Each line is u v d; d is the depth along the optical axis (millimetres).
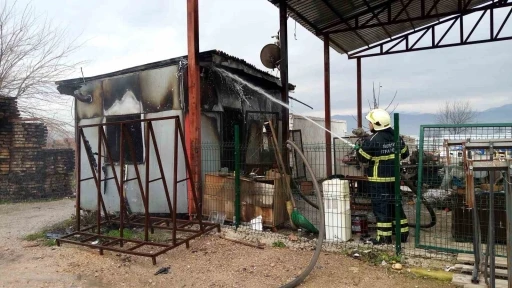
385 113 5020
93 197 7738
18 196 10516
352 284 3850
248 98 8156
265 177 6039
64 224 6836
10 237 6121
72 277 4250
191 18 6094
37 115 15180
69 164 11469
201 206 6316
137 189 7027
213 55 6059
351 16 9578
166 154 6637
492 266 3322
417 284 3812
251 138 8062
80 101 7844
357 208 6184
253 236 5410
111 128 7379
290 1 8109
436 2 8836
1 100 10578
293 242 5145
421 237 5125
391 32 11445
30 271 4453
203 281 4059
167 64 6566
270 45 8375
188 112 6363
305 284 3875
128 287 3980
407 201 7086
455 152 5090
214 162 6812
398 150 4422
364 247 4762
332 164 9297
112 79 7320
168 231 6016
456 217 4840
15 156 10695
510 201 3113
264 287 3859
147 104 6859
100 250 4949
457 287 3711
